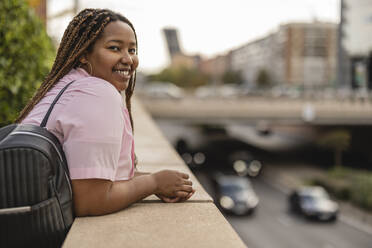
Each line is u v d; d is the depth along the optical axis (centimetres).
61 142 149
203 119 3547
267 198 2638
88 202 153
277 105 3550
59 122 147
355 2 5800
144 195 180
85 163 146
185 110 3494
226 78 11838
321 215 2064
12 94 301
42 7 732
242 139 5991
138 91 3766
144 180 180
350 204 2494
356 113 3609
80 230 147
